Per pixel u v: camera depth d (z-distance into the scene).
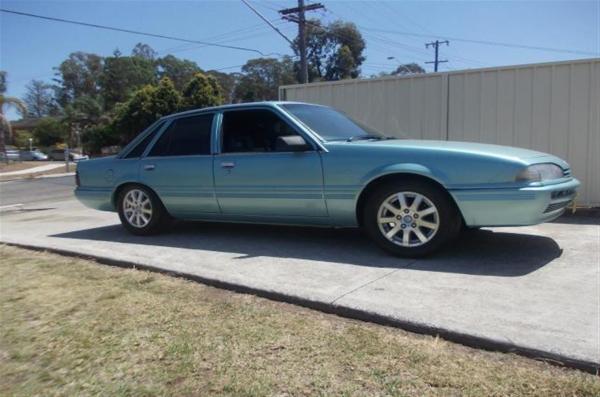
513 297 3.52
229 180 5.40
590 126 7.00
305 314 3.41
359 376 2.57
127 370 2.74
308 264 4.56
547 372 2.55
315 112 5.49
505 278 3.96
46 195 16.34
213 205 5.61
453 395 2.37
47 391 2.59
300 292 3.65
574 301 3.42
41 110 100.62
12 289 4.12
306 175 4.91
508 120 7.52
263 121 5.34
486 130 7.67
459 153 4.32
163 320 3.35
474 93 7.73
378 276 4.10
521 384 2.44
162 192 5.93
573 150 7.13
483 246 5.03
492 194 4.18
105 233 6.61
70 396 2.53
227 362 2.77
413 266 4.38
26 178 28.39
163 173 5.90
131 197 6.26
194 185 5.67
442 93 7.96
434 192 4.41
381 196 4.64
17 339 3.17
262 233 6.07
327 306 3.43
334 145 4.83
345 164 4.70
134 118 45.56
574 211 6.92
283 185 5.05
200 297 3.79
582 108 7.03
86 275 4.47
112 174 6.33
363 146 4.70
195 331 3.16
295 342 2.97
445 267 4.31
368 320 3.26
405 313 3.19
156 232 6.24
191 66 85.31
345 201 4.76
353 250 5.04
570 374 2.53
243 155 5.32
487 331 2.90
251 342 2.99
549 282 3.84
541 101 7.28
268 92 61.47
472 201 4.25
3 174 32.47
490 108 7.62
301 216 5.09
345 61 51.12
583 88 7.01
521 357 2.71
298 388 2.49
